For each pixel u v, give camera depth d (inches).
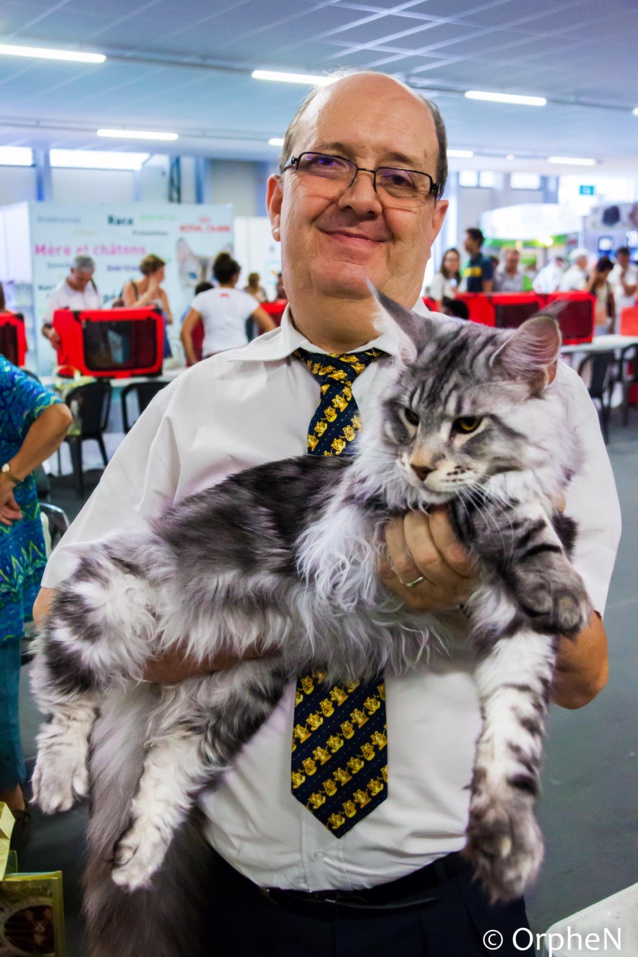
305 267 65.7
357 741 59.9
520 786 51.5
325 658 63.8
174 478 73.3
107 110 577.6
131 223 454.9
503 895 49.9
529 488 59.4
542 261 669.3
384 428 65.6
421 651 60.9
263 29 389.4
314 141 65.2
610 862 121.8
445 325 70.3
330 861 60.1
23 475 114.1
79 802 68.6
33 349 430.0
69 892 113.3
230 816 64.7
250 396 69.9
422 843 60.2
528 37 412.2
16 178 753.6
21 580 116.1
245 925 63.2
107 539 75.1
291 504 68.6
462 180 968.9
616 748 151.6
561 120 658.2
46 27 380.2
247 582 68.6
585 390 68.9
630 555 248.2
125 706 73.1
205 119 619.2
